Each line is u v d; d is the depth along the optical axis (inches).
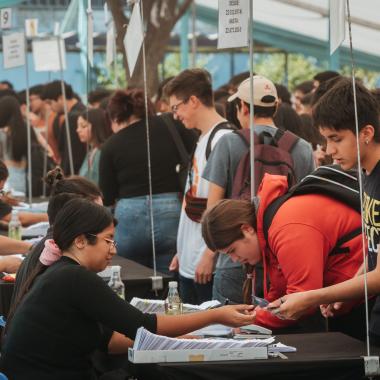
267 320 229.1
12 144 539.8
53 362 209.3
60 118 594.9
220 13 244.8
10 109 541.0
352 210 220.1
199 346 193.2
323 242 217.6
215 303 245.3
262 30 729.0
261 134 283.6
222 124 309.1
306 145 286.7
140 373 205.9
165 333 208.7
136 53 294.5
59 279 209.6
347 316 230.8
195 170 311.4
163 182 360.8
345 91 202.8
